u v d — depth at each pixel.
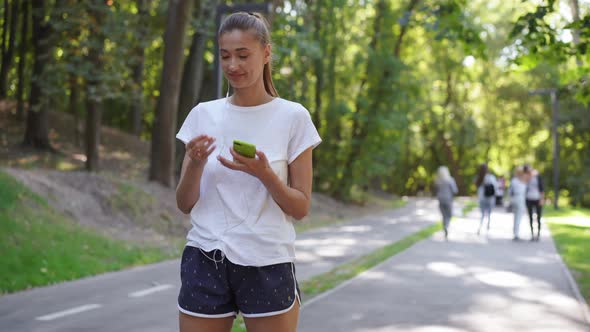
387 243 16.16
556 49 9.40
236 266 2.68
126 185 16.33
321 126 32.50
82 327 6.84
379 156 32.69
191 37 24.23
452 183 17.19
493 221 24.16
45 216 12.50
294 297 2.75
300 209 2.69
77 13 18.12
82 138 28.75
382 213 30.17
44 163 22.62
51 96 20.09
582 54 9.34
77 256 10.98
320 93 32.22
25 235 10.94
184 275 2.75
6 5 31.53
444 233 18.83
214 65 13.50
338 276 10.52
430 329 6.97
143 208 15.94
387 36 33.12
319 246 15.26
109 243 12.46
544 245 15.70
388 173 33.66
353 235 18.25
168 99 18.75
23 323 6.98
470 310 7.98
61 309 7.72
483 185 19.28
